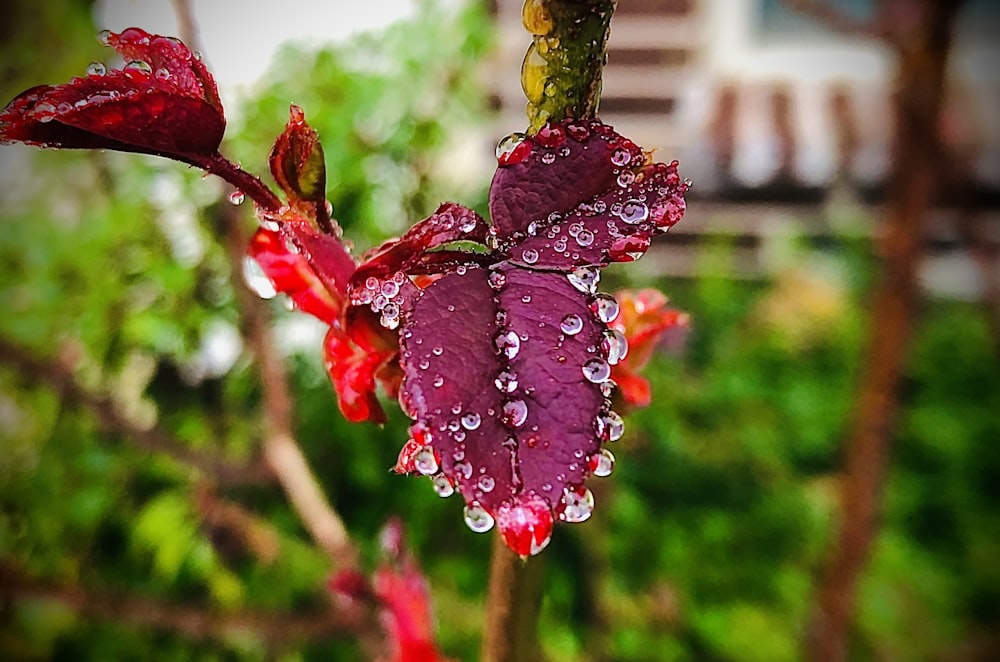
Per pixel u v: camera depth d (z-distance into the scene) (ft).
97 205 1.69
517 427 0.25
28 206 1.65
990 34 2.52
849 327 2.27
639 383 0.45
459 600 1.62
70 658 1.55
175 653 1.58
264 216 0.35
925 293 1.72
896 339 1.26
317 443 1.70
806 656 1.47
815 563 1.78
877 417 1.29
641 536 1.82
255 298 1.29
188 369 1.69
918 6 1.20
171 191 1.61
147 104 0.30
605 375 0.26
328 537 1.23
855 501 1.34
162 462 1.59
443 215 0.29
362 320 0.36
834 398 2.11
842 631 1.39
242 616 1.28
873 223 2.42
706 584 1.80
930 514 2.07
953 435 2.18
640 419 1.92
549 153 0.30
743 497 1.94
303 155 0.34
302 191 0.35
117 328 1.62
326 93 1.73
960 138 2.25
